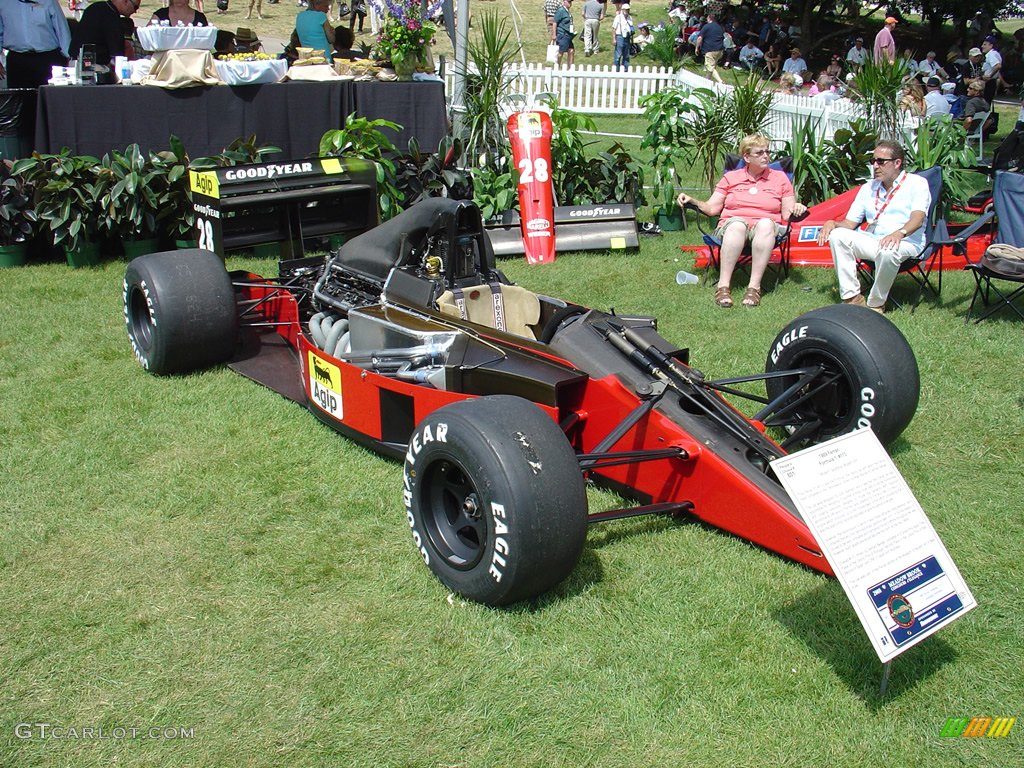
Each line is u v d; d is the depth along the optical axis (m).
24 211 7.65
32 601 3.30
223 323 5.27
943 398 5.17
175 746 2.63
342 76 9.60
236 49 11.81
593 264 8.10
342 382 4.45
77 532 3.77
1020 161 10.03
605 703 2.79
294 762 2.57
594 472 4.08
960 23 29.38
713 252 7.30
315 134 9.30
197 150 8.84
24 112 8.39
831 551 2.70
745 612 3.21
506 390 3.89
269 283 5.70
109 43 10.28
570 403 4.06
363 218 6.34
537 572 3.03
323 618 3.19
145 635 3.11
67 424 4.76
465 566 3.22
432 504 3.39
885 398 4.04
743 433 3.62
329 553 3.61
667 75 17.45
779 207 6.98
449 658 2.98
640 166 9.21
